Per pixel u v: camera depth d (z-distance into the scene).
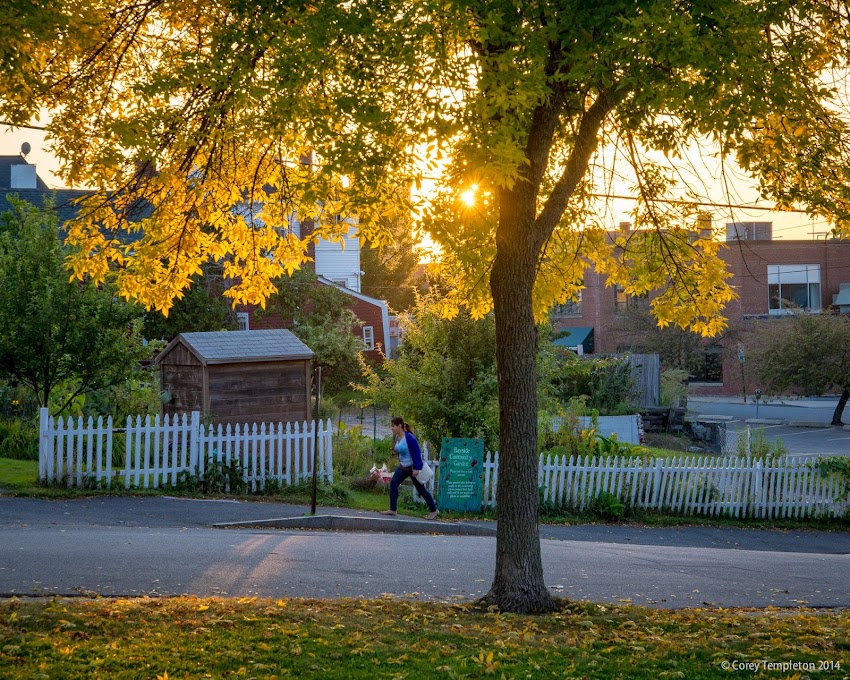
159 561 9.93
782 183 9.49
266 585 9.16
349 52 8.00
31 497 13.99
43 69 8.76
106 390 18.77
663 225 11.54
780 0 7.92
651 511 17.41
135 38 9.59
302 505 15.32
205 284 37.03
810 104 8.46
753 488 17.92
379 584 9.62
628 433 26.91
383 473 17.58
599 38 7.33
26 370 16.56
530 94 7.44
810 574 11.90
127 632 6.62
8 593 7.95
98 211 9.84
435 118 7.77
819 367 40.00
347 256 50.88
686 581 10.83
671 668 6.38
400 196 8.99
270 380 18.14
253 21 7.77
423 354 19.38
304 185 8.19
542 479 16.83
